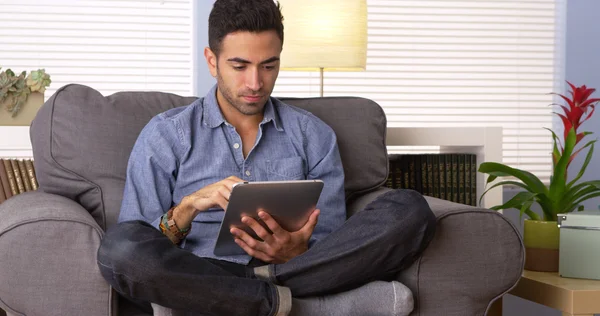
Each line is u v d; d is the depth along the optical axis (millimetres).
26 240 1444
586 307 1745
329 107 2088
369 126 2086
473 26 3494
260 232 1557
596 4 3361
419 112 3469
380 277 1563
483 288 1581
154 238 1412
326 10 2408
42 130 1894
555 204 2059
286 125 1899
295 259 1513
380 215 1520
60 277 1452
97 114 1902
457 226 1567
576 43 3371
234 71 1735
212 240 1727
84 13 3340
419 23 3475
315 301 1497
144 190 1723
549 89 3518
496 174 2096
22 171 2285
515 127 3486
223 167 1797
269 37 1721
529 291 1915
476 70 3488
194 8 3326
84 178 1850
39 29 3311
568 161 2045
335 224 1820
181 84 3416
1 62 3281
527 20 3512
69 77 3338
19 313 1467
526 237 2053
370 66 3455
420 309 1559
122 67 3369
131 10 3369
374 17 3455
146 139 1774
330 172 1871
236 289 1403
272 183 1473
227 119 1858
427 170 2383
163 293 1385
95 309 1464
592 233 1879
